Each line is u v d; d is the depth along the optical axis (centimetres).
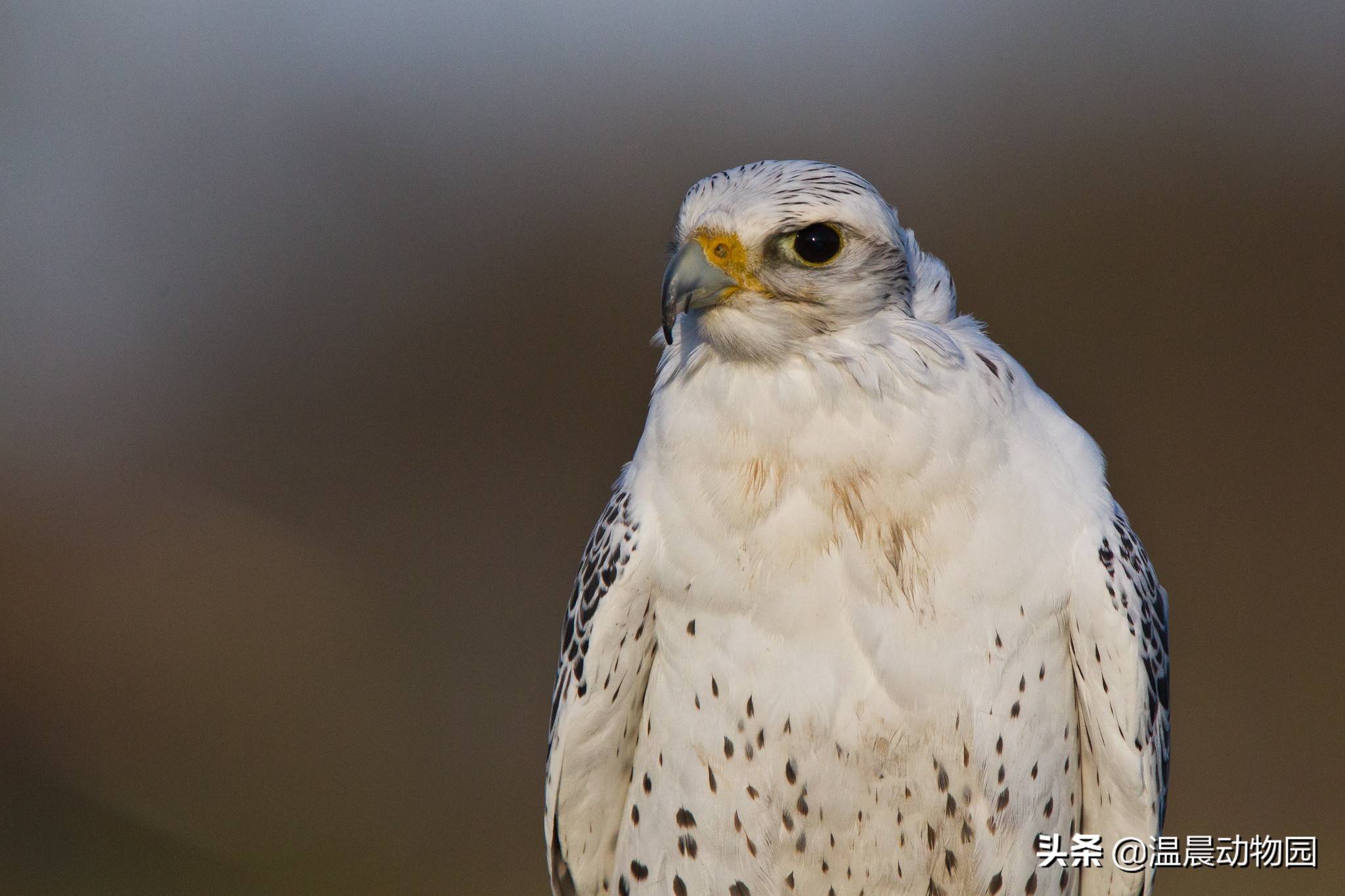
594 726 668
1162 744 652
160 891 1375
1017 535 595
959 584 591
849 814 616
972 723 601
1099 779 643
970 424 592
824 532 594
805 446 591
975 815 615
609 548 653
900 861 623
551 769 690
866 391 586
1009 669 603
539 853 1467
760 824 627
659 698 647
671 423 622
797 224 585
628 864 679
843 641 600
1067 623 616
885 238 595
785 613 601
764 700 611
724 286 591
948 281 665
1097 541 613
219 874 1407
